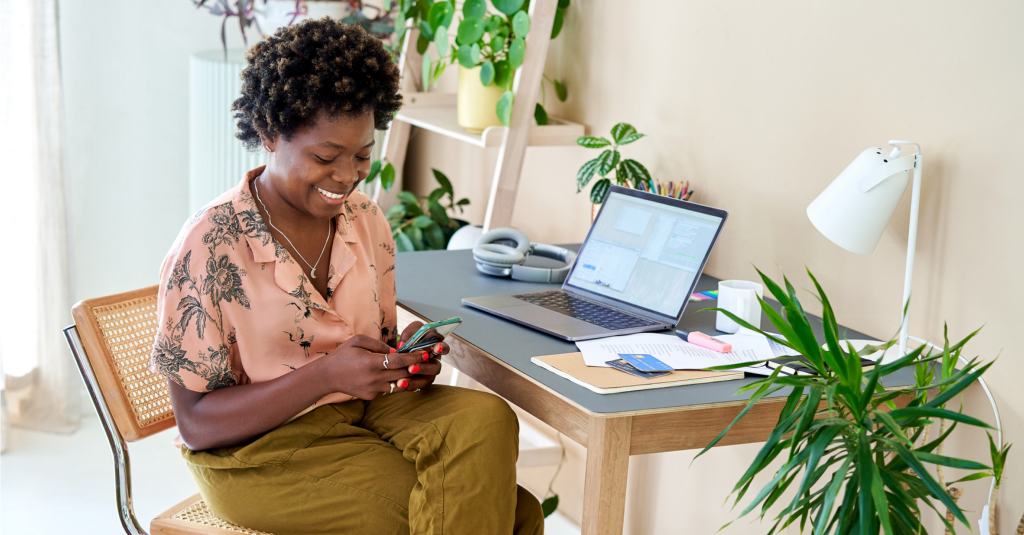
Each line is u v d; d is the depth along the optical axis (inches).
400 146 125.6
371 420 67.9
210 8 132.3
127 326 73.1
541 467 112.3
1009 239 67.1
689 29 90.4
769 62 82.9
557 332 72.4
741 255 87.7
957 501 72.1
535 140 101.5
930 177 71.6
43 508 108.7
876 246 73.3
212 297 63.4
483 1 102.6
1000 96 66.9
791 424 56.5
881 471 56.1
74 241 126.3
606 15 100.3
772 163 83.5
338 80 62.2
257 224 64.9
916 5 71.4
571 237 108.1
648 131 96.5
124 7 127.6
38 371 124.6
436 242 117.6
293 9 130.7
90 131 129.0
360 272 69.6
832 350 55.9
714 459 90.3
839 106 77.5
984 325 69.0
